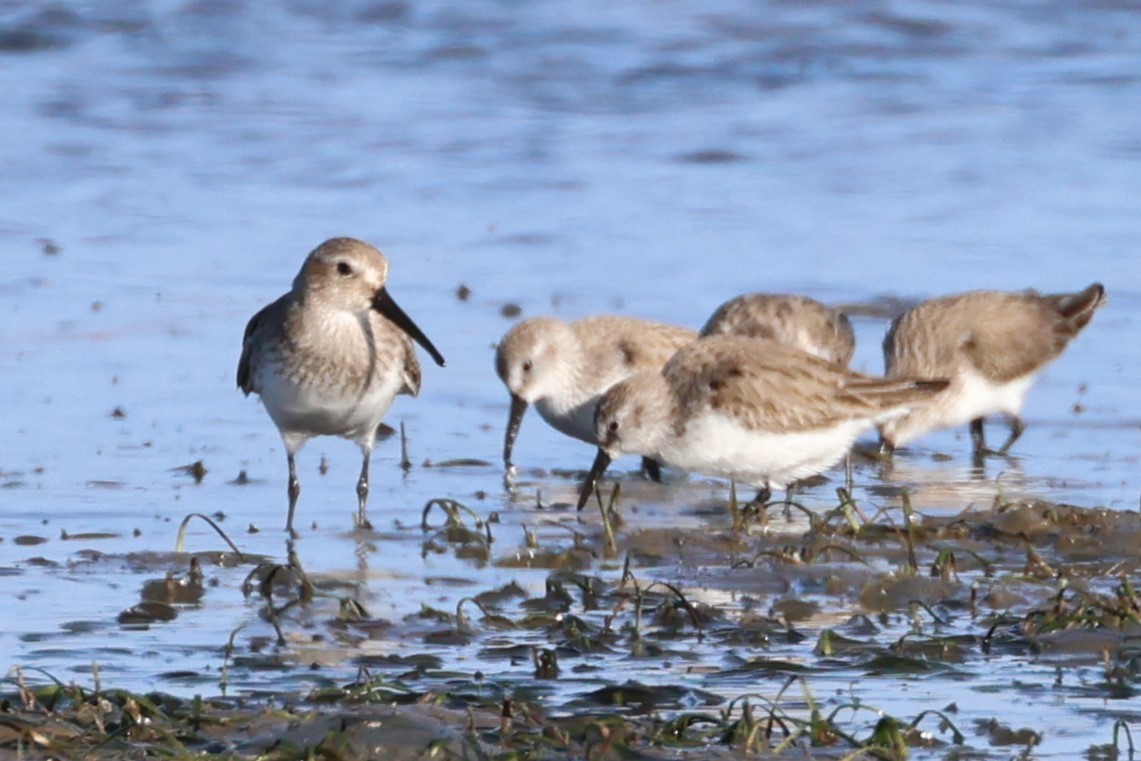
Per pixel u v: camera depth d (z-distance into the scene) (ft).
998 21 108.06
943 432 55.36
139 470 48.03
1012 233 73.41
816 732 28.35
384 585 38.45
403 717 28.19
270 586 36.60
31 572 38.68
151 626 34.96
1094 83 99.91
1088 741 28.55
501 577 39.19
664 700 30.35
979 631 34.50
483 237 73.56
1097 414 54.75
